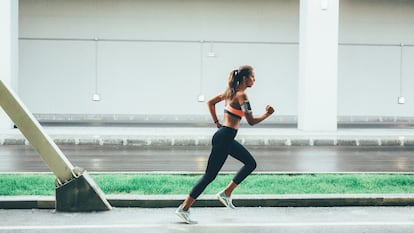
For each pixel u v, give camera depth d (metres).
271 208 8.08
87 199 7.77
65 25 28.67
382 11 29.39
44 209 7.90
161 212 7.77
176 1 28.83
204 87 29.17
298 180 9.78
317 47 20.41
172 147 17.30
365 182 9.59
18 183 9.25
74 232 6.64
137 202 8.06
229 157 14.74
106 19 28.77
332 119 20.59
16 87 20.78
